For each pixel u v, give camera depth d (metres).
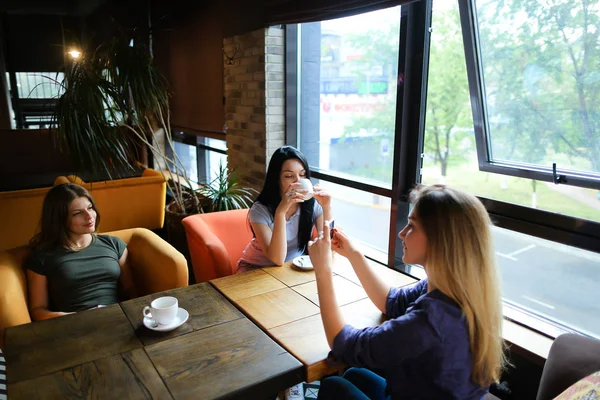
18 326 1.41
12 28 5.61
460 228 1.04
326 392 1.36
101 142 3.08
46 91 5.94
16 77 5.77
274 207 2.07
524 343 1.77
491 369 1.08
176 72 4.92
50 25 5.74
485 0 1.78
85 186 3.30
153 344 1.31
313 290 1.68
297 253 2.14
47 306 1.88
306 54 3.14
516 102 1.81
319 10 2.61
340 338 1.18
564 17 1.57
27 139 5.24
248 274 1.84
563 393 1.05
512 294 2.06
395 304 1.44
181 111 4.96
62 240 1.93
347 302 1.59
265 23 3.08
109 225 3.53
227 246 2.41
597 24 1.49
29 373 1.16
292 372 1.19
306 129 3.28
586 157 1.64
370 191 2.62
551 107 1.70
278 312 1.50
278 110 3.25
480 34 1.85
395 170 2.41
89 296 1.93
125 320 1.45
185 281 2.03
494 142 1.95
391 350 1.07
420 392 1.10
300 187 1.86
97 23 5.62
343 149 2.92
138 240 2.25
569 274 1.82
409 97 2.31
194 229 2.28
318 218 2.15
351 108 2.79
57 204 1.90
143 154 5.16
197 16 4.20
